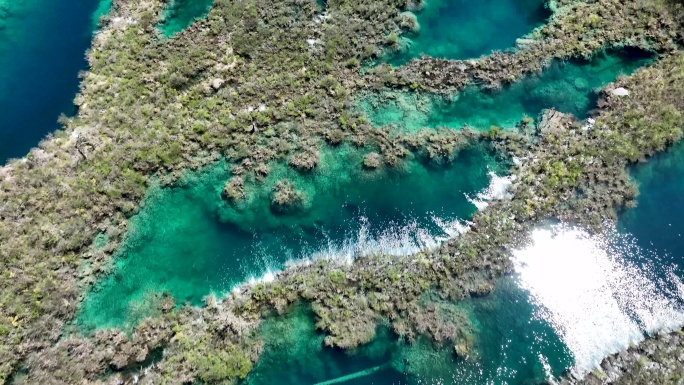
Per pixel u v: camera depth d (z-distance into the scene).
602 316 22.97
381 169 27.22
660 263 24.08
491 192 26.25
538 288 23.67
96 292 24.36
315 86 29.64
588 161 26.20
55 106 29.86
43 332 22.78
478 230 24.94
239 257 25.23
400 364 22.50
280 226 26.05
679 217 25.16
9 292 23.27
